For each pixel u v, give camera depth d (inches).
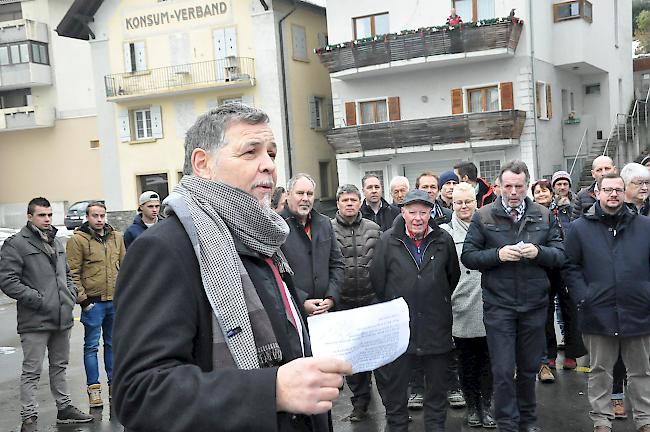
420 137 810.2
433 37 783.7
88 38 1068.5
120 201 1045.8
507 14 784.9
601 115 954.1
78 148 1348.4
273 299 65.1
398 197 283.1
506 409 176.1
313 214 209.6
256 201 65.8
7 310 503.8
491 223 183.6
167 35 987.9
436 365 179.8
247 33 943.0
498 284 178.7
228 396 51.3
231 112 67.0
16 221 1389.0
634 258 176.4
